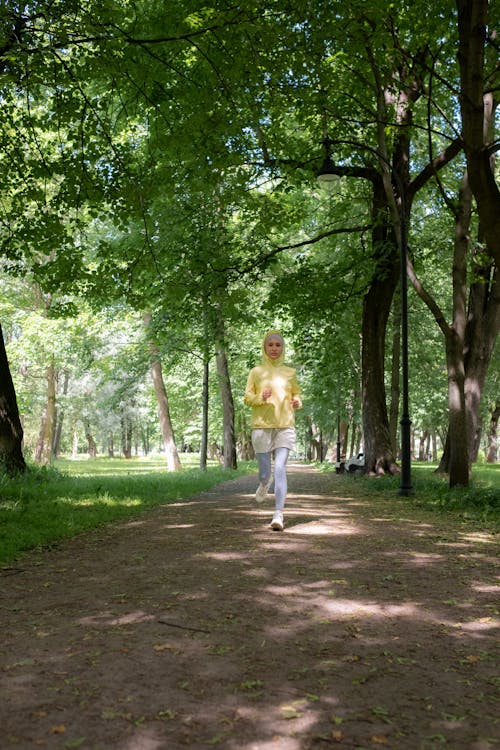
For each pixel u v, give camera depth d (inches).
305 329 864.3
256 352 1199.6
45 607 171.2
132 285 610.9
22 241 541.0
